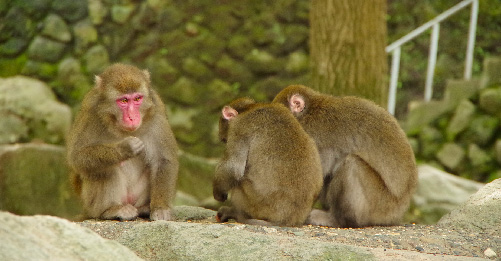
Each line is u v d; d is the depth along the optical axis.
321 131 9.23
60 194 15.74
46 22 18.77
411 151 9.27
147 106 8.59
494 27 20.20
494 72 17.75
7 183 15.28
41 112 17.05
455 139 17.67
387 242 7.59
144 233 6.98
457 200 14.88
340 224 9.06
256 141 8.45
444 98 18.33
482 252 7.41
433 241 7.77
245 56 19.05
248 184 8.49
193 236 6.79
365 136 9.03
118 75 8.45
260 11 19.12
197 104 18.91
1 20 18.77
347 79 12.79
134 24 19.00
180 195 16.22
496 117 17.44
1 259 4.63
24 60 18.56
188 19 19.05
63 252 5.19
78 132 8.66
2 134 16.41
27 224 5.29
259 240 6.65
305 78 18.91
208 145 18.75
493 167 17.06
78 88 18.58
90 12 18.92
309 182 8.27
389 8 20.41
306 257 6.33
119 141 8.57
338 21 12.77
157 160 9.07
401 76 20.33
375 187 8.91
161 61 19.00
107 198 8.84
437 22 17.50
